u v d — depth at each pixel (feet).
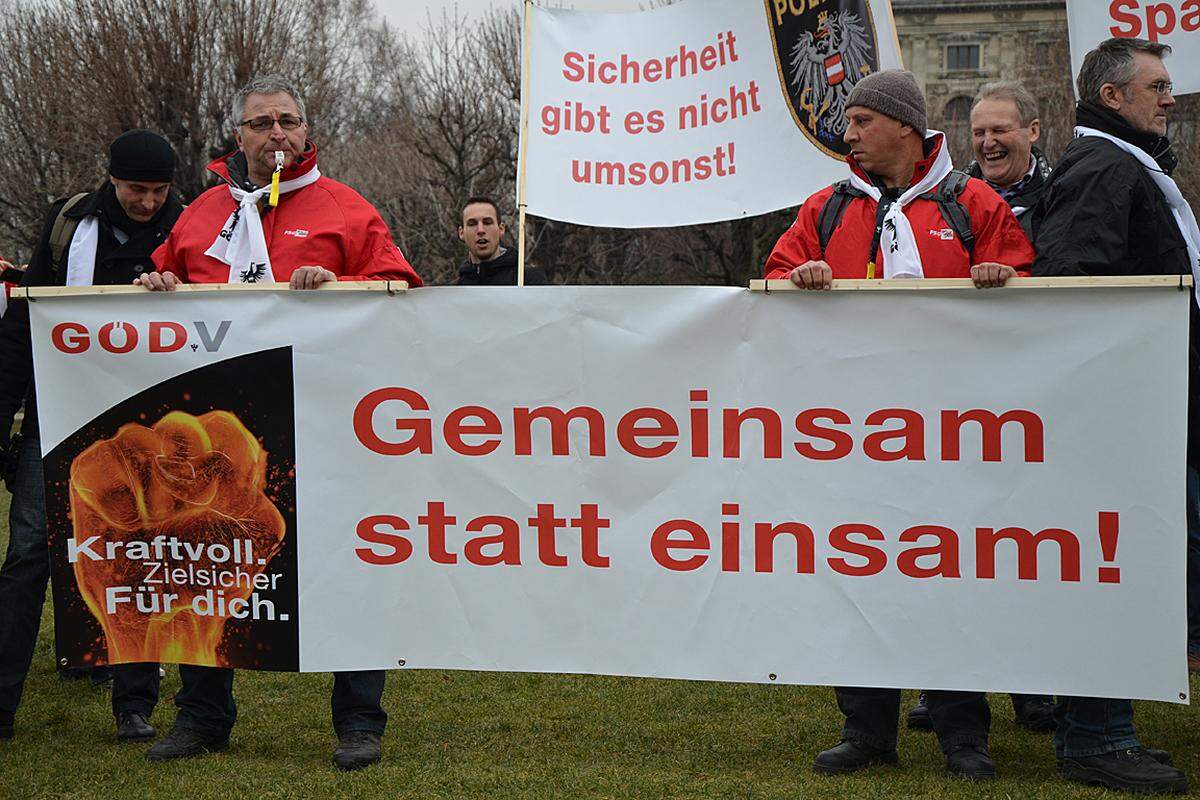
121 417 13.38
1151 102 13.60
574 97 22.11
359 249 13.82
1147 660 11.93
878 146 12.94
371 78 115.14
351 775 12.93
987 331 12.12
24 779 13.03
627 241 91.15
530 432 12.91
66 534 13.48
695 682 17.74
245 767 13.33
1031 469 12.11
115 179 15.37
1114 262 12.57
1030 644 12.17
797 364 12.45
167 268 14.23
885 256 12.73
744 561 12.64
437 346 13.00
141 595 13.46
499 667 13.05
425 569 13.12
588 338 12.76
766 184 21.39
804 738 14.73
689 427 12.66
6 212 89.40
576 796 12.25
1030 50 156.25
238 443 13.26
